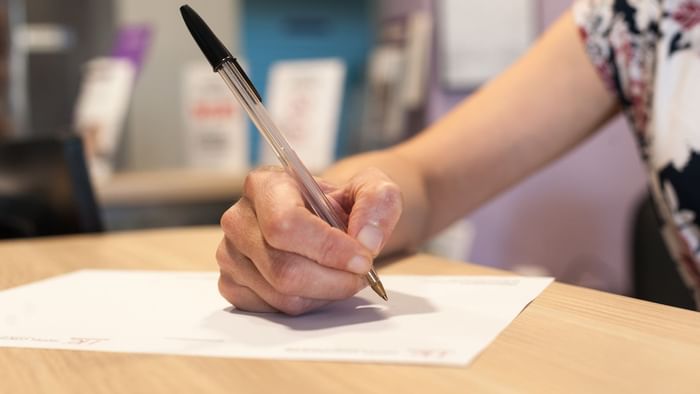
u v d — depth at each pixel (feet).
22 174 3.36
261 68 9.93
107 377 1.11
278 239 1.33
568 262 6.34
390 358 1.11
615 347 1.15
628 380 1.00
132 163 8.34
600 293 1.51
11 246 2.62
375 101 7.50
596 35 2.63
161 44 8.42
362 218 1.37
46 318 1.49
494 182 2.61
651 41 2.48
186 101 6.51
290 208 1.33
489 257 7.14
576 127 2.69
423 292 1.56
